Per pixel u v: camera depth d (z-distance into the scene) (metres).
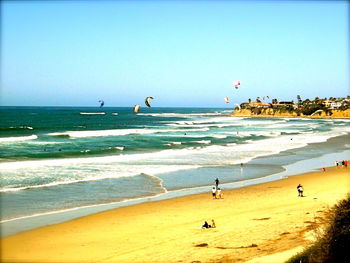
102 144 47.22
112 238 14.77
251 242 13.95
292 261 11.05
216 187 23.00
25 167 29.58
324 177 28.84
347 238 10.96
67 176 26.52
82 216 17.70
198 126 86.19
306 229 15.27
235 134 65.12
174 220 17.42
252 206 20.11
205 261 12.16
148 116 150.62
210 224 16.73
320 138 60.69
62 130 68.88
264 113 180.50
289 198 21.95
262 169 31.94
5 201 19.61
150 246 13.83
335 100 191.25
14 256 12.29
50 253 12.87
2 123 88.44
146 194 22.44
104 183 24.84
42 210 18.38
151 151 42.25
